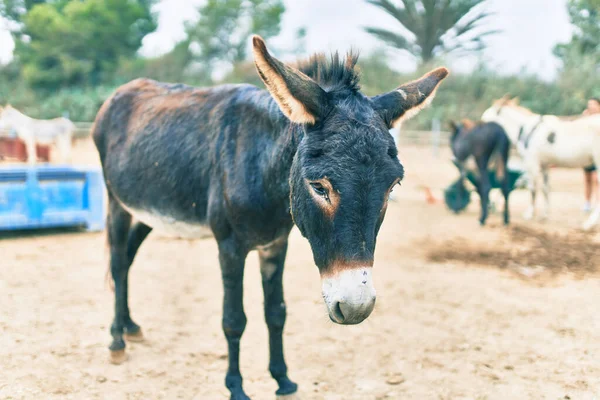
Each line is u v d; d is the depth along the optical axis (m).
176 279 5.52
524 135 9.20
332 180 1.87
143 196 3.23
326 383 3.30
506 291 5.18
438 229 8.25
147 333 4.05
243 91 2.93
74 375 3.31
